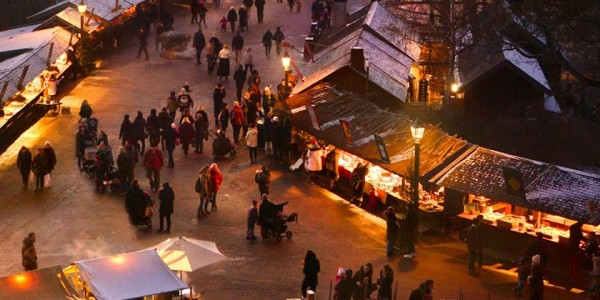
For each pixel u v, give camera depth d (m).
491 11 57.12
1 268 35.19
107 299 27.70
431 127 43.16
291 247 38.16
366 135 44.59
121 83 60.28
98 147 43.38
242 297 33.56
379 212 42.12
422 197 41.34
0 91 51.00
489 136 52.00
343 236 39.41
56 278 28.19
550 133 52.62
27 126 51.28
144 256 30.06
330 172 45.66
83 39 61.81
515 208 39.44
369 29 58.62
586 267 35.81
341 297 31.64
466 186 38.66
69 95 57.19
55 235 38.31
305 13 80.38
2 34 65.75
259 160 48.12
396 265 36.75
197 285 34.41
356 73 51.75
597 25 51.22
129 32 71.81
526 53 55.66
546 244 36.78
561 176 37.97
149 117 47.75
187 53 66.44
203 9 73.50
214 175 40.94
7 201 41.59
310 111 45.19
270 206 38.44
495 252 38.16
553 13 52.59
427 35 60.22
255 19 77.38
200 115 48.44
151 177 43.28
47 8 73.50
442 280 35.50
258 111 52.34
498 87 53.59
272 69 64.50
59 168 45.66
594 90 59.91
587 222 35.56
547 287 35.09
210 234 39.12
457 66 57.28
